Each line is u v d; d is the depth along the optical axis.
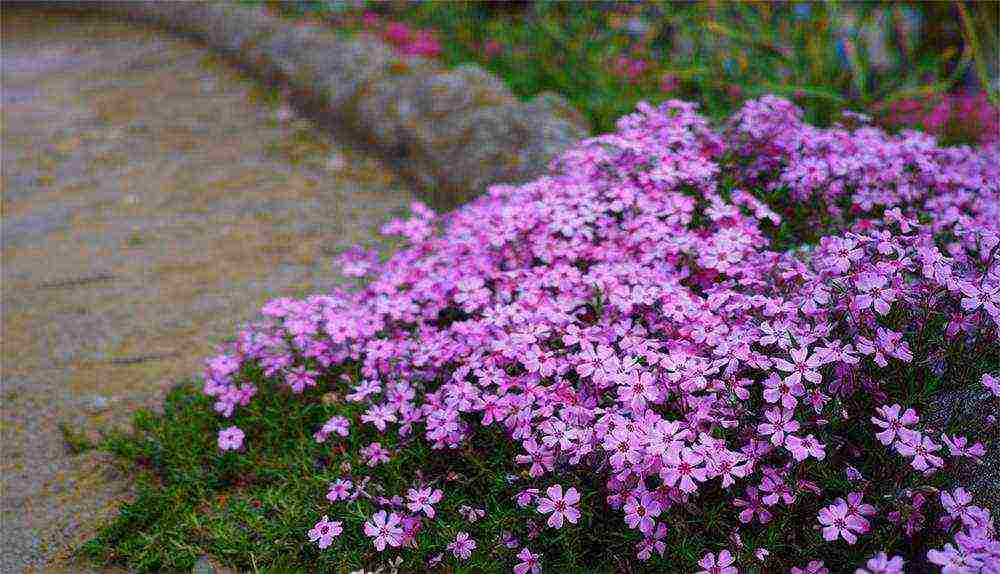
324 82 1.80
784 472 0.74
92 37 2.78
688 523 0.77
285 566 0.81
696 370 0.77
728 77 1.38
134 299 1.14
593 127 1.36
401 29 2.00
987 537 0.71
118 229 1.38
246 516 0.84
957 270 0.82
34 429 0.97
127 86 2.18
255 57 2.12
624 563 0.76
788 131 0.95
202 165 1.63
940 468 0.75
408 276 0.93
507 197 0.99
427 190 1.38
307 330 0.90
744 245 0.85
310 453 0.88
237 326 1.04
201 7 2.55
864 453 0.78
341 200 1.42
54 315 1.12
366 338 0.91
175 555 0.83
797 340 0.76
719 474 0.74
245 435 0.91
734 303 0.81
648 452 0.73
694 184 0.93
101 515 0.88
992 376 0.78
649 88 1.47
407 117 1.52
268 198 1.45
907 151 0.93
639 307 0.85
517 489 0.80
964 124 1.26
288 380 0.90
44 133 1.88
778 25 1.40
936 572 0.74
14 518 0.88
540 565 0.76
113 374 1.02
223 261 1.23
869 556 0.74
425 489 0.81
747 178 0.97
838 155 0.93
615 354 0.83
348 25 2.16
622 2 1.69
